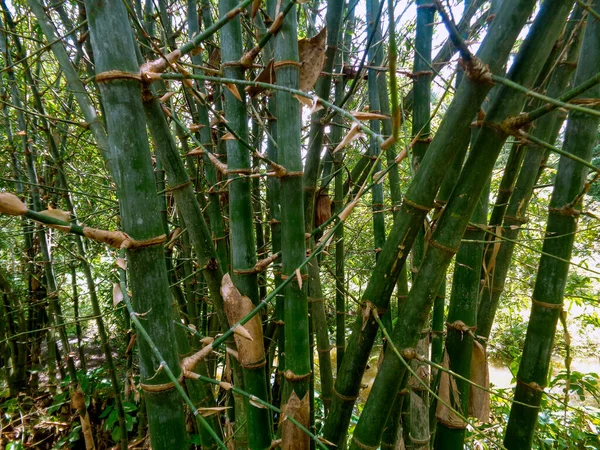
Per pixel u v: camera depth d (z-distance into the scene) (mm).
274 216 1454
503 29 637
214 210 1437
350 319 3869
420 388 1291
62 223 577
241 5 678
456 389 1044
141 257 639
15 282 3842
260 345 1045
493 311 1317
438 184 755
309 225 1346
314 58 936
